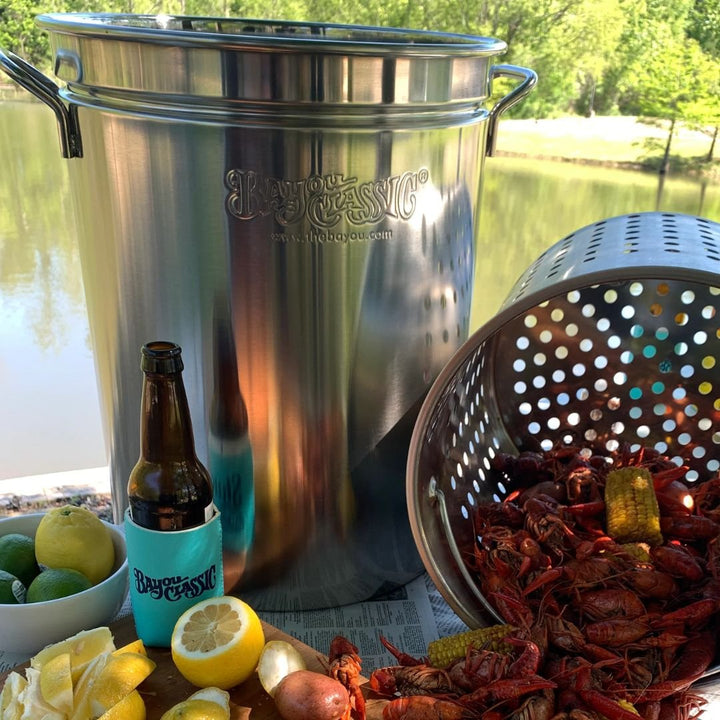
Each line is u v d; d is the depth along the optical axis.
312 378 0.73
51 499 1.14
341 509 0.81
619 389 0.97
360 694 0.65
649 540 0.82
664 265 0.64
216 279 0.68
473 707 0.67
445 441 0.82
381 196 0.67
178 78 0.61
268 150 0.63
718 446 0.97
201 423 0.75
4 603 0.71
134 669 0.62
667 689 0.66
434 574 0.72
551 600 0.76
